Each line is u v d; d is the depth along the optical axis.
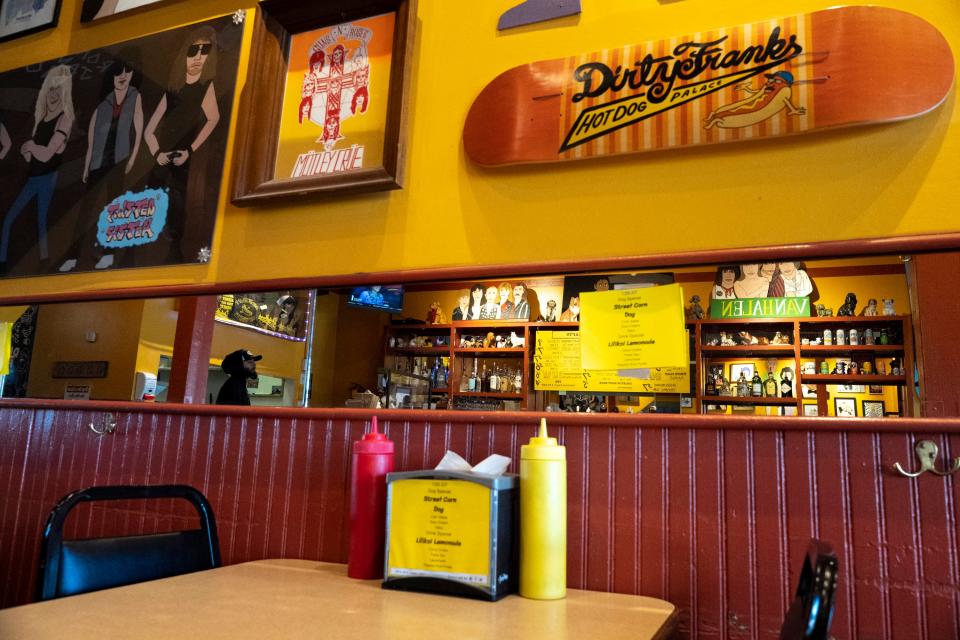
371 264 1.78
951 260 1.33
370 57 1.92
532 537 1.20
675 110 1.51
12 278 2.28
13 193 2.36
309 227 1.88
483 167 1.70
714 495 1.30
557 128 1.62
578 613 1.08
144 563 1.30
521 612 1.08
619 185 1.56
